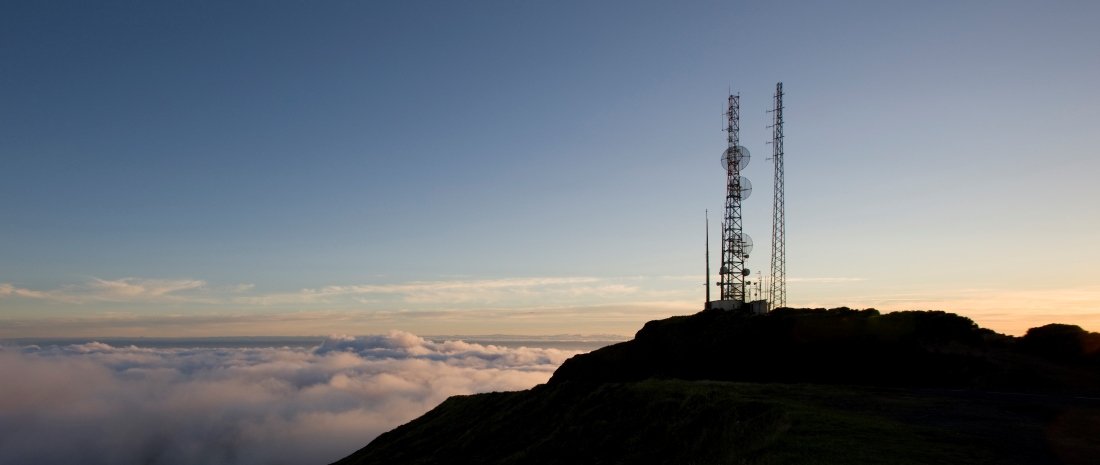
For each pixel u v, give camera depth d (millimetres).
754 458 20812
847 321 50125
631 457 28672
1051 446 19250
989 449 18922
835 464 18047
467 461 38625
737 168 70938
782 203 68938
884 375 42531
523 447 37000
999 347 44594
